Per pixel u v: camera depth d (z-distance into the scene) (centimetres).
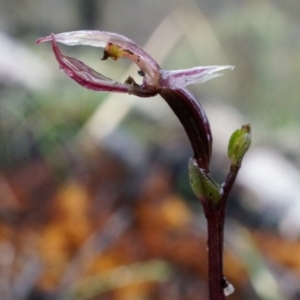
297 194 25
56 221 21
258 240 21
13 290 16
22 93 31
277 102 58
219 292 9
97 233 19
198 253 18
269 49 60
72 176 26
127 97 30
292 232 23
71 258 18
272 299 15
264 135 35
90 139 28
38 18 59
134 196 23
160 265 17
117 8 71
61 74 36
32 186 25
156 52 35
